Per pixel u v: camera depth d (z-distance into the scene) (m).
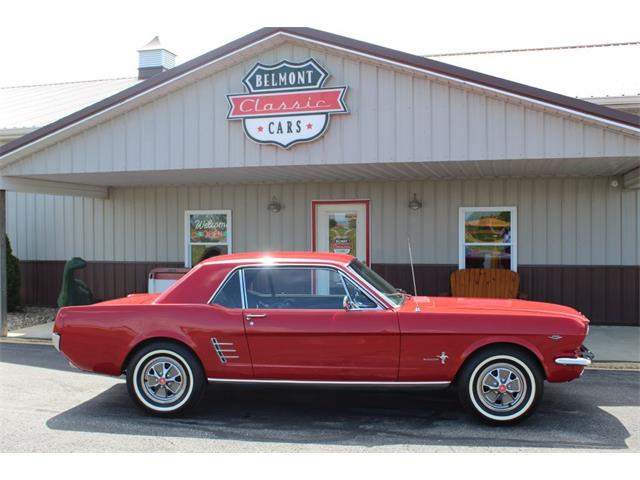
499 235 11.27
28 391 7.04
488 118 8.25
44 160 10.09
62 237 13.77
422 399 6.69
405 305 6.11
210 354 5.89
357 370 5.75
